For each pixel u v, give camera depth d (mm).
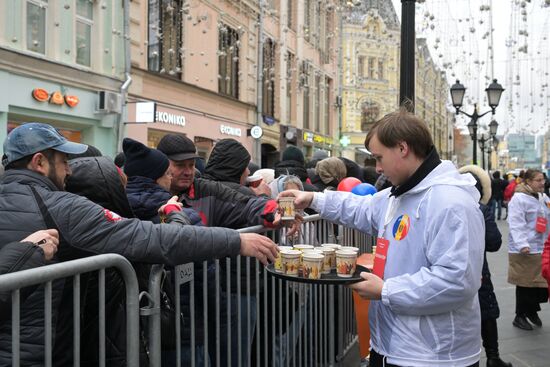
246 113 18125
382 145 2066
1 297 1511
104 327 1898
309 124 24375
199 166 5328
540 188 5727
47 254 1756
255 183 4531
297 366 3518
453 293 1870
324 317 4051
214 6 15477
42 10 10250
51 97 10133
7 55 9180
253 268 2887
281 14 20062
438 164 2037
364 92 31406
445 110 23906
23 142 2080
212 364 2619
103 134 11680
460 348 2012
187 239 2066
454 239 1889
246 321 2797
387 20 30812
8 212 1932
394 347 2064
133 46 12328
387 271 2104
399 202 2117
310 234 3686
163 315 2197
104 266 1850
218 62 16281
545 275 4094
